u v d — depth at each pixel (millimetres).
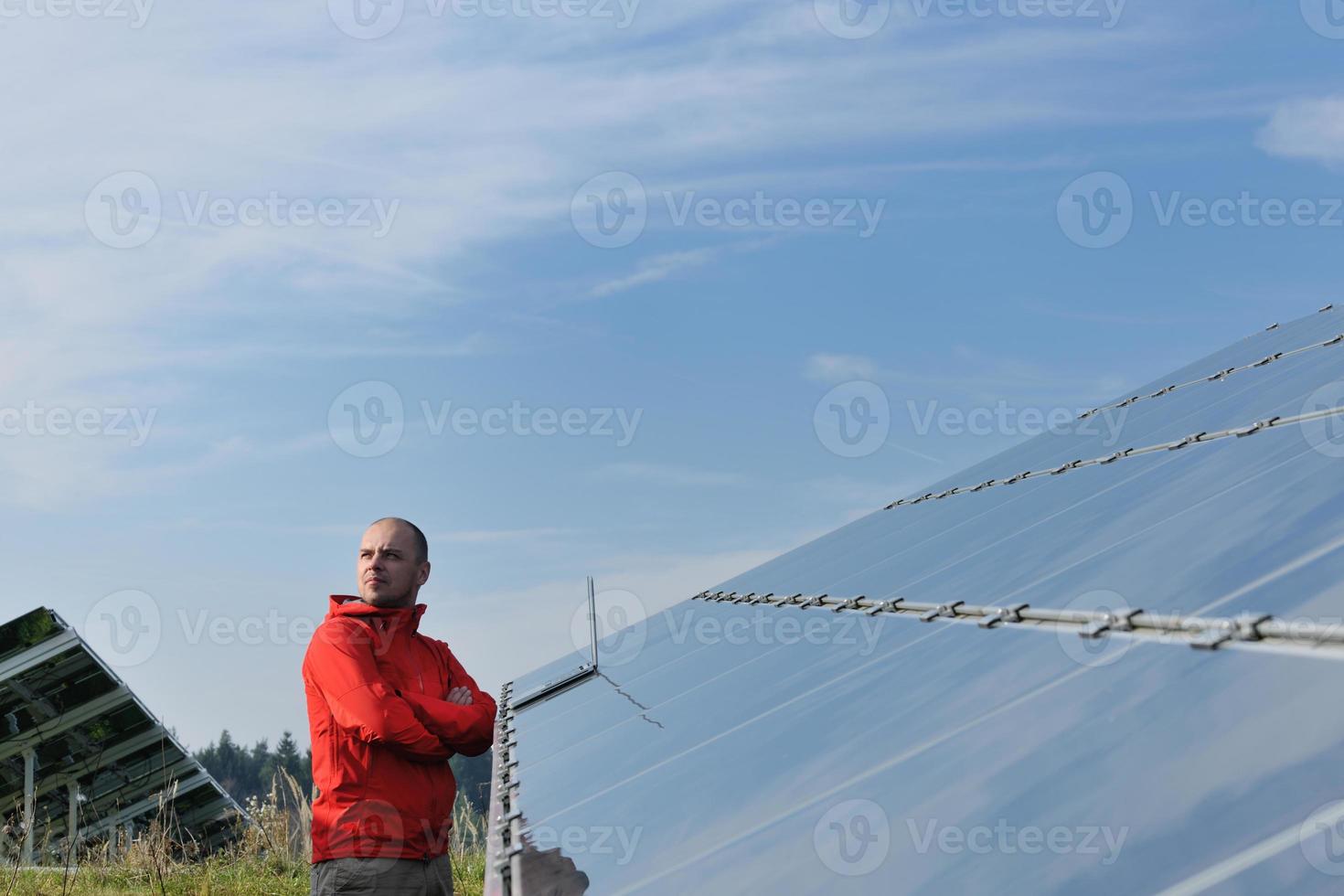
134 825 13828
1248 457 3166
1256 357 6289
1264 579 1922
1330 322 6090
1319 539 1970
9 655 12656
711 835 2107
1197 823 1222
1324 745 1200
